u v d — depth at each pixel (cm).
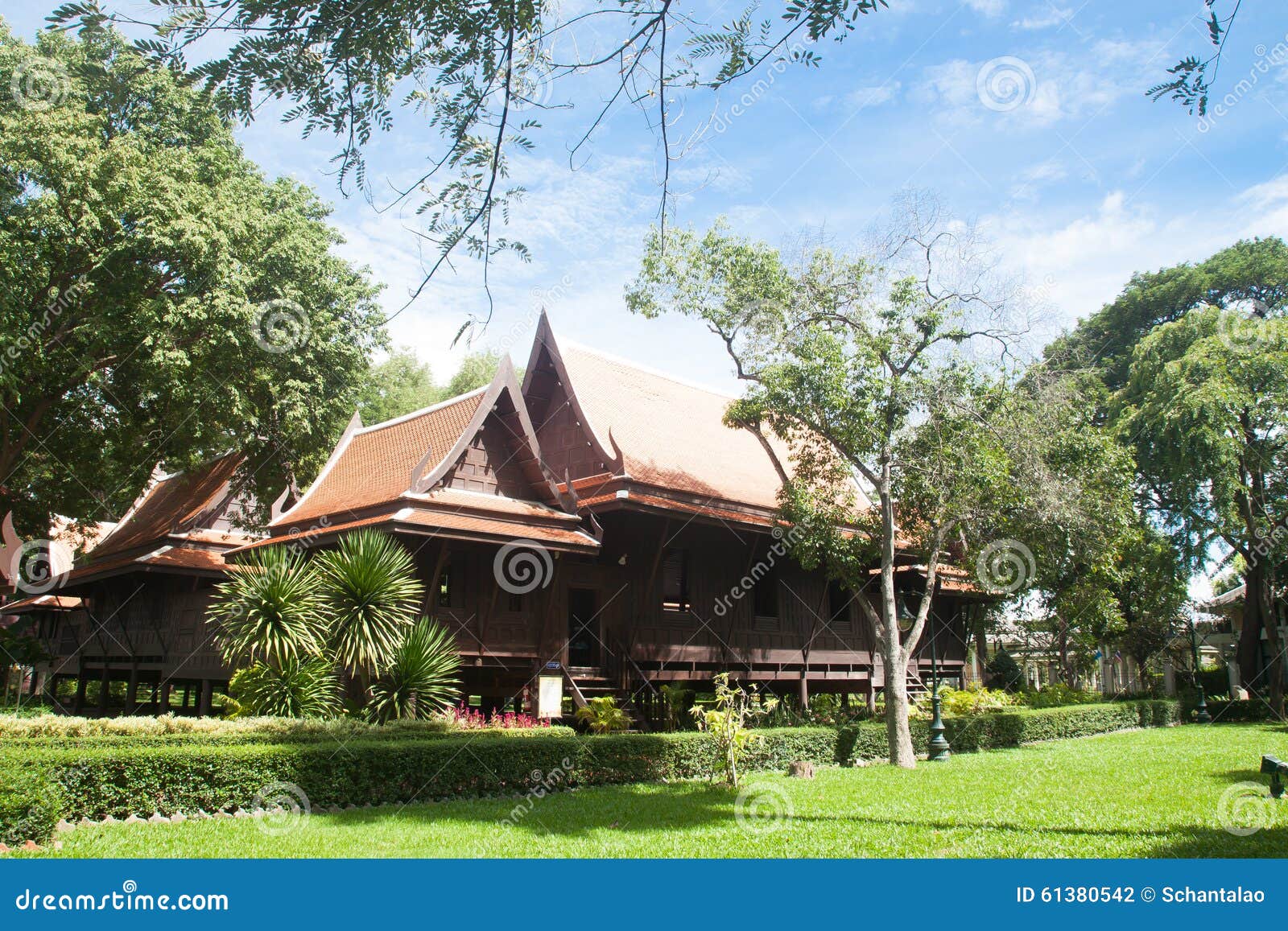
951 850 955
